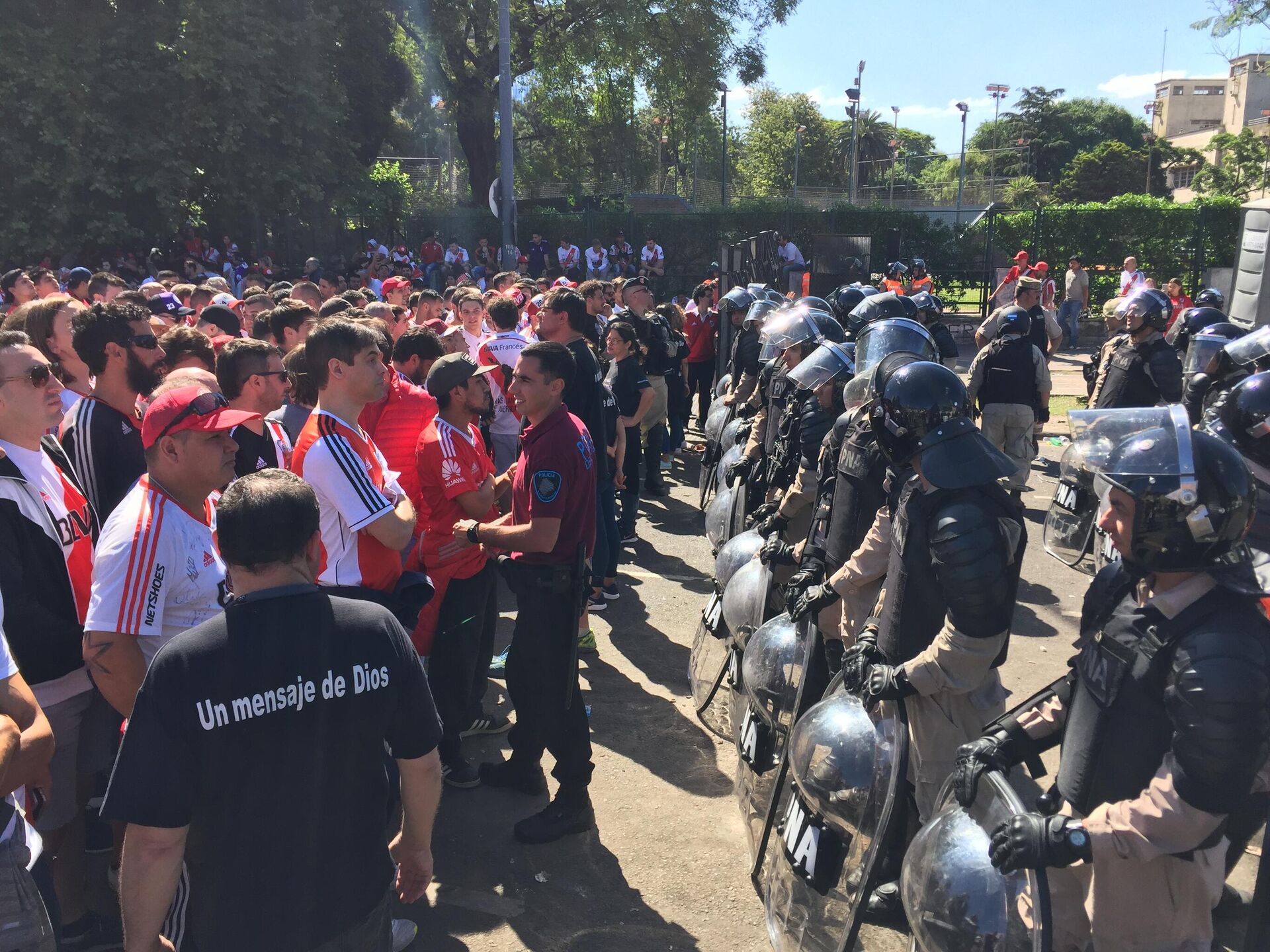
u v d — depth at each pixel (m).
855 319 5.29
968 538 2.54
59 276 12.88
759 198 32.25
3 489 2.69
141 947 1.86
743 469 5.45
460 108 30.00
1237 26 20.12
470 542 3.71
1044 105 103.38
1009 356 7.82
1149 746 1.92
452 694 3.99
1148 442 1.86
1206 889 2.03
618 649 5.55
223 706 1.83
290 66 24.38
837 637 3.73
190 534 2.65
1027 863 1.93
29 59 21.23
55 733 2.81
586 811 3.73
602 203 29.70
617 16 28.92
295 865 1.91
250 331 7.14
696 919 3.25
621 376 7.23
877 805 2.62
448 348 6.46
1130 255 24.02
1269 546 2.85
